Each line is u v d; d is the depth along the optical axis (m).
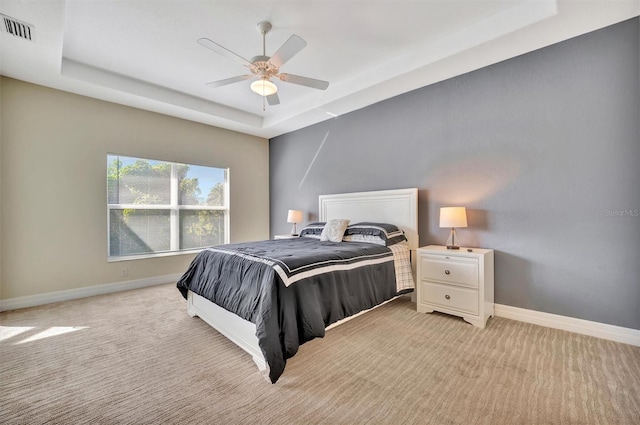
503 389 1.63
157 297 3.48
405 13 2.37
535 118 2.62
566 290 2.46
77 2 2.19
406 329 2.48
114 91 3.38
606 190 2.29
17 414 1.44
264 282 1.92
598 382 1.68
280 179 5.40
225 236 5.03
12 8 2.03
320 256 2.25
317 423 1.38
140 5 2.23
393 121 3.68
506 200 2.78
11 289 3.04
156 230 4.20
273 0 2.20
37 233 3.20
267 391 1.63
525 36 2.39
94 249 3.57
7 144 3.02
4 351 2.11
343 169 4.30
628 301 2.20
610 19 2.18
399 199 3.54
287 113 4.47
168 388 1.66
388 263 2.88
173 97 3.82
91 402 1.54
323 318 2.07
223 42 2.76
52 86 3.24
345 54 3.00
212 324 2.49
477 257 2.52
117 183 3.84
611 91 2.27
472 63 2.83
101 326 2.58
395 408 1.48
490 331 2.43
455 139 3.12
